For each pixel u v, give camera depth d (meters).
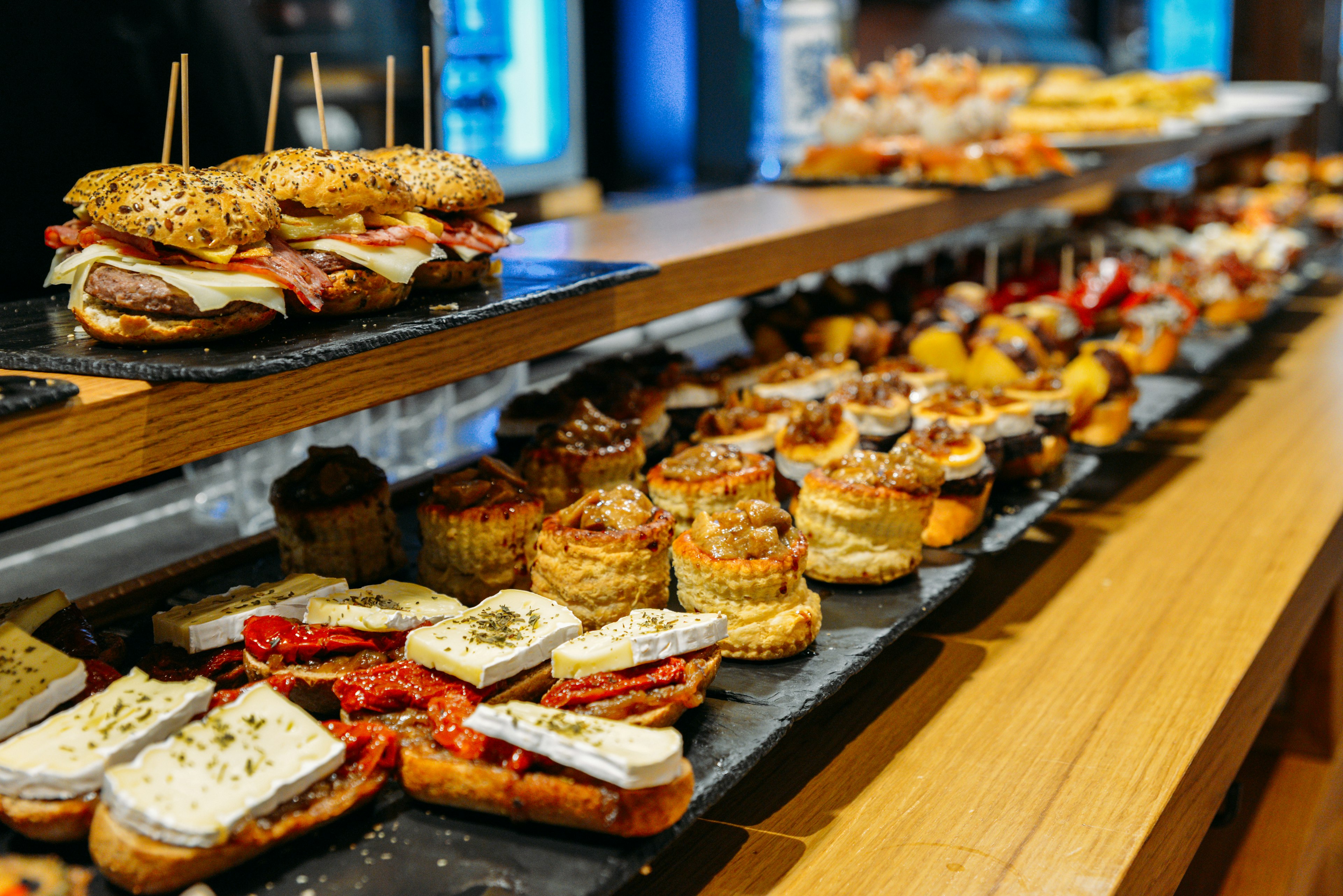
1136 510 2.56
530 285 1.63
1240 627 1.97
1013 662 1.85
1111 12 7.99
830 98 5.13
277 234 1.36
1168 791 1.48
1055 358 2.79
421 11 3.39
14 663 1.21
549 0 4.32
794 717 1.42
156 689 1.19
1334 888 2.32
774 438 2.11
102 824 1.05
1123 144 3.92
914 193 2.98
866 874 1.32
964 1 5.86
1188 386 3.12
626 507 1.56
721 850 1.37
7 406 1.00
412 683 1.29
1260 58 8.64
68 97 2.36
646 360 2.33
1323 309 4.79
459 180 1.58
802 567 1.59
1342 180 6.62
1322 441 3.04
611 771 1.12
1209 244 4.23
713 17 5.00
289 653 1.36
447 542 1.66
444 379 1.44
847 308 2.83
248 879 1.10
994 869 1.32
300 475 1.75
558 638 1.36
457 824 1.19
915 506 1.81
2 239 2.31
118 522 2.17
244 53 2.71
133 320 1.21
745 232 2.23
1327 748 2.54
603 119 5.00
